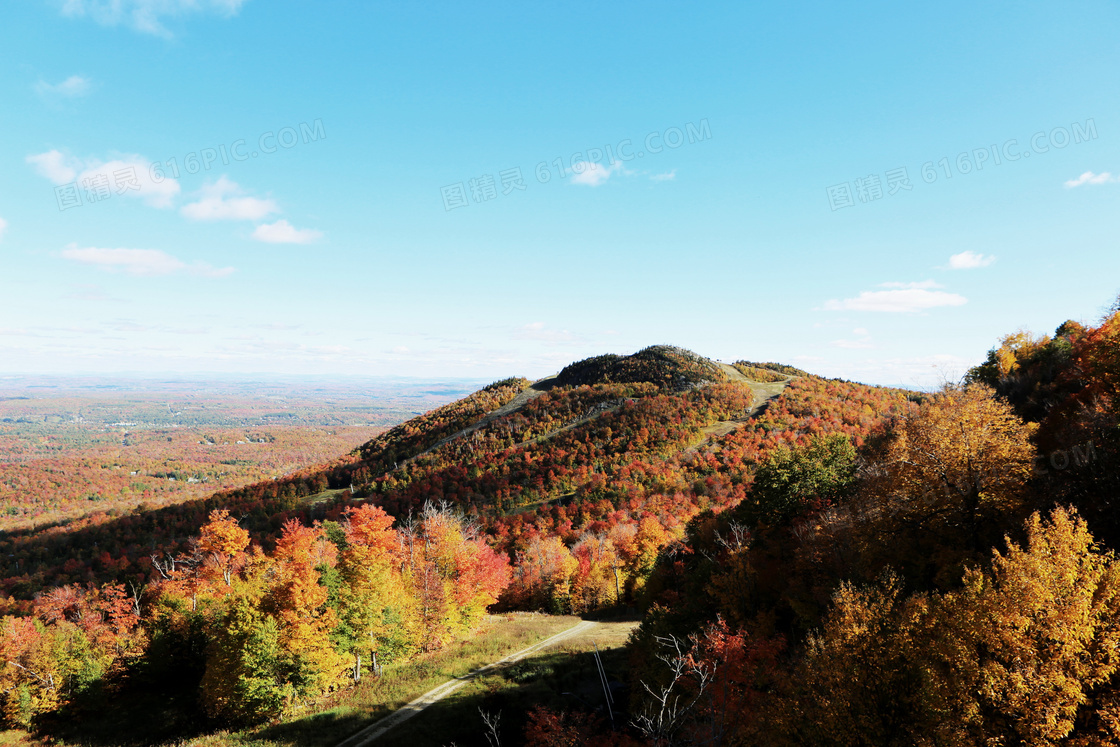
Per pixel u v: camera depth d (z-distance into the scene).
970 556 26.31
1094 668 16.48
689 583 41.06
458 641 53.69
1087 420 29.25
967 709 16.73
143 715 45.28
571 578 80.06
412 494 161.75
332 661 39.03
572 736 29.52
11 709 45.12
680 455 157.50
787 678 22.84
